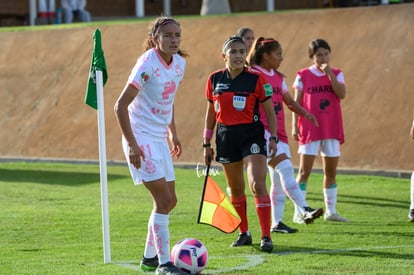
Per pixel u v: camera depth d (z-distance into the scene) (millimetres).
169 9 107938
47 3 97062
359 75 58875
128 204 39500
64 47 73688
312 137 34406
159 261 22844
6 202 40375
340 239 29250
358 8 64938
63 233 31156
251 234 30469
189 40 68375
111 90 66812
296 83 34844
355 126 55750
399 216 35531
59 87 69875
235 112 26547
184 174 52812
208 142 28047
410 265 23938
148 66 22484
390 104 56000
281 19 67250
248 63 31203
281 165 30531
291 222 33844
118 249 27562
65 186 47281
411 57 58500
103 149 24312
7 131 67688
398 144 53406
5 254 26641
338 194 43156
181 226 32594
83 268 23938
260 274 22672
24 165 59750
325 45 34500
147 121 22938
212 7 83875
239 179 27484
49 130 66125
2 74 73188
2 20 102188
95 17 106875
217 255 25984
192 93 63500
